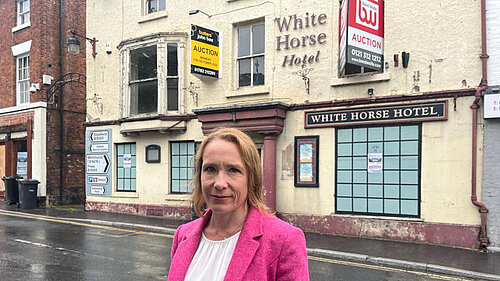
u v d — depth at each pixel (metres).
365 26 8.63
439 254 7.55
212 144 1.73
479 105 8.08
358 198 9.40
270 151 10.27
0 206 15.62
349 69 9.82
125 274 6.25
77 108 17.06
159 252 7.82
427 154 8.59
